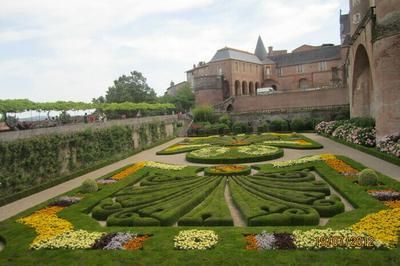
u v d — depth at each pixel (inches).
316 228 484.7
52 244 477.1
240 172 886.4
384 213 519.5
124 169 1048.8
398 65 1011.9
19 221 600.7
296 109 2454.5
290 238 449.1
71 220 586.2
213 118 2600.9
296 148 1337.4
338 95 2598.4
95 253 443.2
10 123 1170.6
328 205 571.8
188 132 2370.8
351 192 650.8
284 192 669.9
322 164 932.6
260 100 2933.1
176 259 413.1
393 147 942.4
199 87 3280.0
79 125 1211.2
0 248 517.3
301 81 3826.3
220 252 423.5
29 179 922.7
